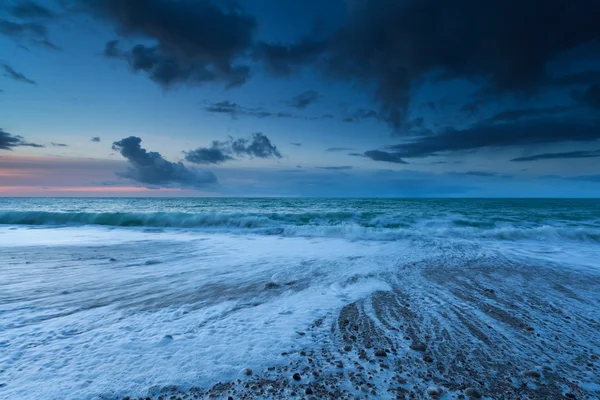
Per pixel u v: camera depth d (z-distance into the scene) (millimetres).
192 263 7809
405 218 17297
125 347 3363
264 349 3361
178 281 6148
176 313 4434
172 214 16641
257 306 4781
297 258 8547
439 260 8445
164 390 2607
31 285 5766
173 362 3061
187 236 12953
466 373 2928
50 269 7027
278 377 2824
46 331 3764
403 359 3180
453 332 3863
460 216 18969
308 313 4496
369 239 12250
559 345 3521
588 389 2691
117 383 2691
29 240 11594
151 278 6348
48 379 2732
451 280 6434
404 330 3918
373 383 2734
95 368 2930
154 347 3373
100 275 6551
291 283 6105
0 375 2775
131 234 13500
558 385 2746
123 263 7727
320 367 3002
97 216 17109
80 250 9500
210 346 3416
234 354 3240
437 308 4746
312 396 2539
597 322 4207
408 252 9594
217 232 14164
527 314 4504
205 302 4934
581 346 3502
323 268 7395
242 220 15852
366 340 3619
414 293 5527
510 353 3328
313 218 17516
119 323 4047
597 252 9719
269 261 8125
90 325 3971
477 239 12148
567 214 22484
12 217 17516
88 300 4961
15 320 4105
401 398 2525
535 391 2654
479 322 4191
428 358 3199
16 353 3191
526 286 5992
